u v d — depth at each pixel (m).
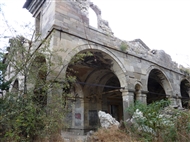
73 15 10.56
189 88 19.27
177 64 18.25
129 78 12.25
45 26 10.84
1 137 5.53
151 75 16.39
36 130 6.16
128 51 13.09
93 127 16.02
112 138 7.27
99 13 12.62
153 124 6.94
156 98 20.28
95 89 17.20
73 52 9.70
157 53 16.31
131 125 7.84
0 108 5.88
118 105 19.75
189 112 7.42
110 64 12.58
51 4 10.48
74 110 16.06
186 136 6.20
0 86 7.00
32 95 6.37
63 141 7.08
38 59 7.46
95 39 11.17
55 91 7.31
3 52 7.00
